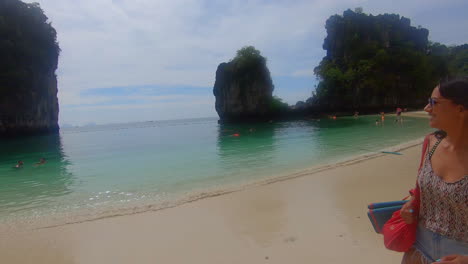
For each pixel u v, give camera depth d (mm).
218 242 4633
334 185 7566
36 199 8180
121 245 4742
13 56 36781
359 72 60438
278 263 3875
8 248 4832
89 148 23281
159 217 5938
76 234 5309
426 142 1934
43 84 41938
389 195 6469
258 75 57969
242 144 20047
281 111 59906
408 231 1962
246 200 6719
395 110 60969
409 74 61500
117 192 8516
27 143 31641
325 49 72750
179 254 4320
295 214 5641
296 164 11328
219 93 61312
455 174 1621
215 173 10398
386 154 11961
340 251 4074
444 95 1666
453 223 1667
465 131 1616
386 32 66875
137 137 34406
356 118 49719
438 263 1608
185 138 28547
